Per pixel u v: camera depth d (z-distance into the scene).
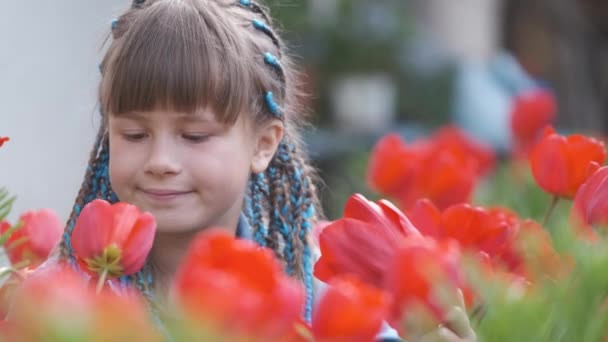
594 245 1.63
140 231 1.83
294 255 2.26
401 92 5.31
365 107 5.32
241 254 1.51
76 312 1.19
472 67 5.02
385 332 1.88
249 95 2.14
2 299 1.81
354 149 4.50
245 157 2.13
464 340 1.62
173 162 2.04
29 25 3.44
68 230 2.16
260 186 2.27
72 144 3.53
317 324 1.56
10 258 2.00
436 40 6.00
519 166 2.52
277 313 1.45
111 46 2.13
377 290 1.72
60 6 3.53
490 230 1.79
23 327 1.26
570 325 1.57
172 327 1.28
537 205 2.30
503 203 2.36
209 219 2.07
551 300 1.57
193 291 1.35
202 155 2.06
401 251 1.63
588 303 1.57
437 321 1.62
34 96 3.47
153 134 2.06
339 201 2.74
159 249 2.11
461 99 4.84
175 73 2.06
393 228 1.73
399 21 5.44
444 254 1.62
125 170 2.05
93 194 2.20
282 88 2.25
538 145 2.05
